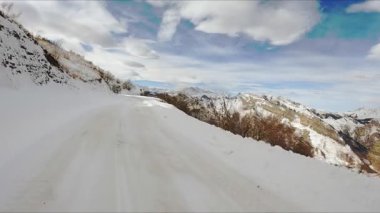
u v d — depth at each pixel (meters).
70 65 37.66
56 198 4.65
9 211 4.17
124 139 8.82
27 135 7.56
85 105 16.69
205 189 5.48
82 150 7.17
